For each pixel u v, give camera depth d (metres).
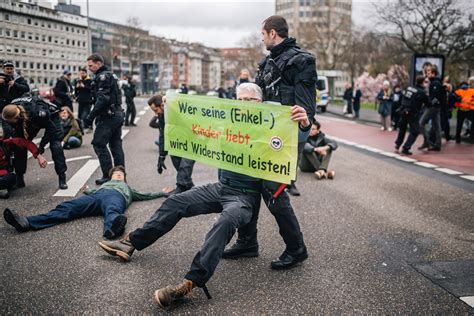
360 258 4.33
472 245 4.76
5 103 8.11
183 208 3.74
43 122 6.40
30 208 5.71
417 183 7.93
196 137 3.99
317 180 8.05
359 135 16.41
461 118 13.91
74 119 10.98
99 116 6.98
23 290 3.48
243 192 3.71
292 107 3.46
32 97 6.45
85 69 13.59
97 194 5.32
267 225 5.26
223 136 3.80
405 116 11.59
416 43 29.88
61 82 13.14
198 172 8.37
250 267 4.05
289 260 4.00
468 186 7.73
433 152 11.99
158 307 3.29
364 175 8.63
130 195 5.69
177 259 4.17
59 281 3.66
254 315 3.22
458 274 3.99
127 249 3.97
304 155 8.42
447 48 27.39
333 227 5.27
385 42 32.94
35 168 8.25
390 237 4.96
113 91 6.96
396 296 3.55
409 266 4.16
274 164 3.58
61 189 6.68
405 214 5.89
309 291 3.61
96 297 3.40
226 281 3.75
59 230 4.84
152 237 3.81
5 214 4.66
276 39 3.83
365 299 3.49
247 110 3.65
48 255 4.18
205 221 5.30
